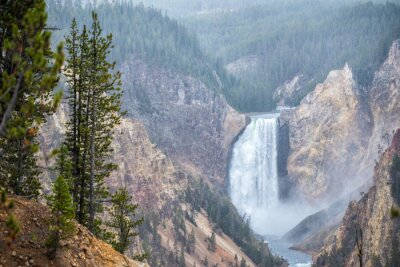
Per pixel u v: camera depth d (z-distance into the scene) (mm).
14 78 15414
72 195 34031
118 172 122625
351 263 121875
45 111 23469
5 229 20953
